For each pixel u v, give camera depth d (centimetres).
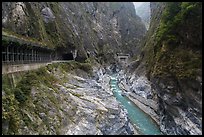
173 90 6066
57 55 10819
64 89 5603
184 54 6031
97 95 6594
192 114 5362
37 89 4325
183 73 5703
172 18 6950
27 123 3328
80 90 6388
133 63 15512
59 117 4128
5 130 2819
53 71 7050
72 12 15762
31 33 7712
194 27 5894
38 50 6456
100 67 16862
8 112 3027
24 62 4884
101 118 4916
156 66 7150
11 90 3553
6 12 6266
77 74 10138
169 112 6344
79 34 15350
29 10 8219
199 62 5509
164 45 6875
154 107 8862
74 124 4303
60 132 3859
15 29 6500
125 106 9256
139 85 11838
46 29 10488
